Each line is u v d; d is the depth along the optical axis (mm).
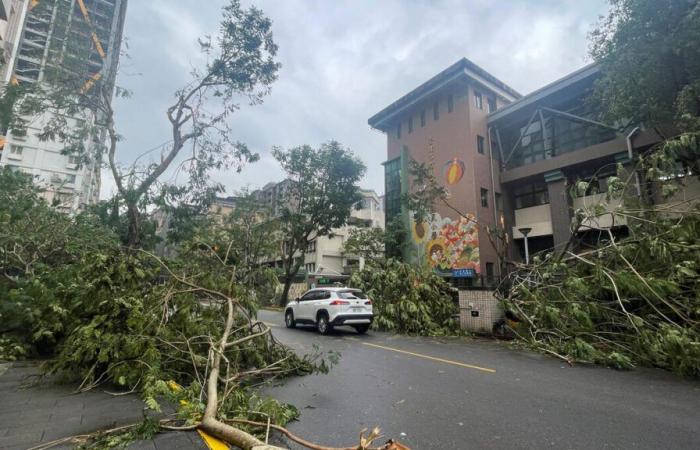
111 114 12008
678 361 6406
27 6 23031
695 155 9375
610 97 12273
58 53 10930
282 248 31125
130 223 12156
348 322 11891
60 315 6344
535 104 20688
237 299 6660
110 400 4652
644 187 12203
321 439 3744
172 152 12781
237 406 4215
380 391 5488
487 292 11602
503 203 22375
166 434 3566
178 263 7477
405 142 26703
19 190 13594
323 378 6293
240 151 13227
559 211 19344
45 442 3332
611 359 7125
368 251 25656
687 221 8406
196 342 5641
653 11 10367
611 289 8312
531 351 8828
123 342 5281
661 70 10703
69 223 12297
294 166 25953
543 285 9773
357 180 26656
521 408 4660
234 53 12578
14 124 10828
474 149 21875
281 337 11469
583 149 18484
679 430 3912
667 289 7438
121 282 6137
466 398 5105
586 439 3691
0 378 5668
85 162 11875
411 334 12164
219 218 31047
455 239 21688
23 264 10492
